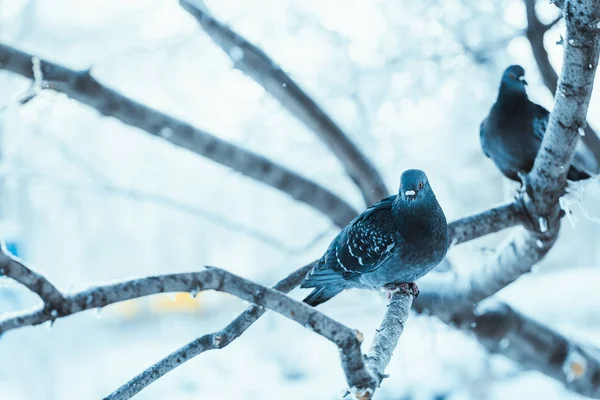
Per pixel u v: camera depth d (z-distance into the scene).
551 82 6.29
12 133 9.62
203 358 14.43
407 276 4.59
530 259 5.44
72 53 9.69
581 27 3.54
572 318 13.72
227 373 13.92
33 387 11.82
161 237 16.70
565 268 17.17
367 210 4.66
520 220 4.98
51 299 2.40
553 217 4.94
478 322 6.78
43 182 9.95
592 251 16.72
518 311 6.93
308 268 4.76
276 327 16.11
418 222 4.36
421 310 6.81
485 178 10.69
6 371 11.88
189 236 17.19
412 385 10.16
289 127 9.11
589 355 7.07
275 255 17.48
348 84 8.69
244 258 17.91
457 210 11.18
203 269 2.62
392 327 3.60
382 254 4.46
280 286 4.68
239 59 6.73
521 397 11.51
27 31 9.52
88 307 2.46
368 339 13.49
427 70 8.45
